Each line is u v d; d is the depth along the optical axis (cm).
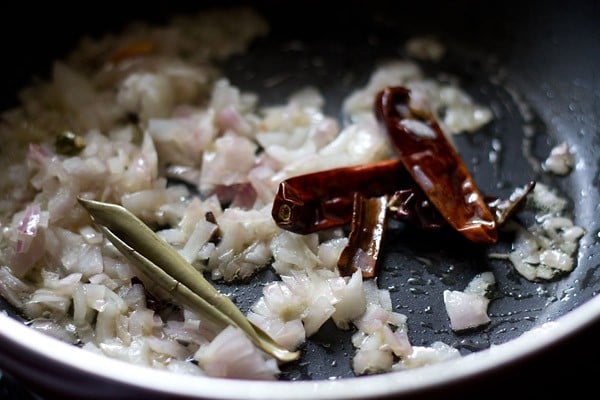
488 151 26
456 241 24
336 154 26
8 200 25
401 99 25
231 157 25
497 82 28
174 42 29
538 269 23
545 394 19
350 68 29
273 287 22
